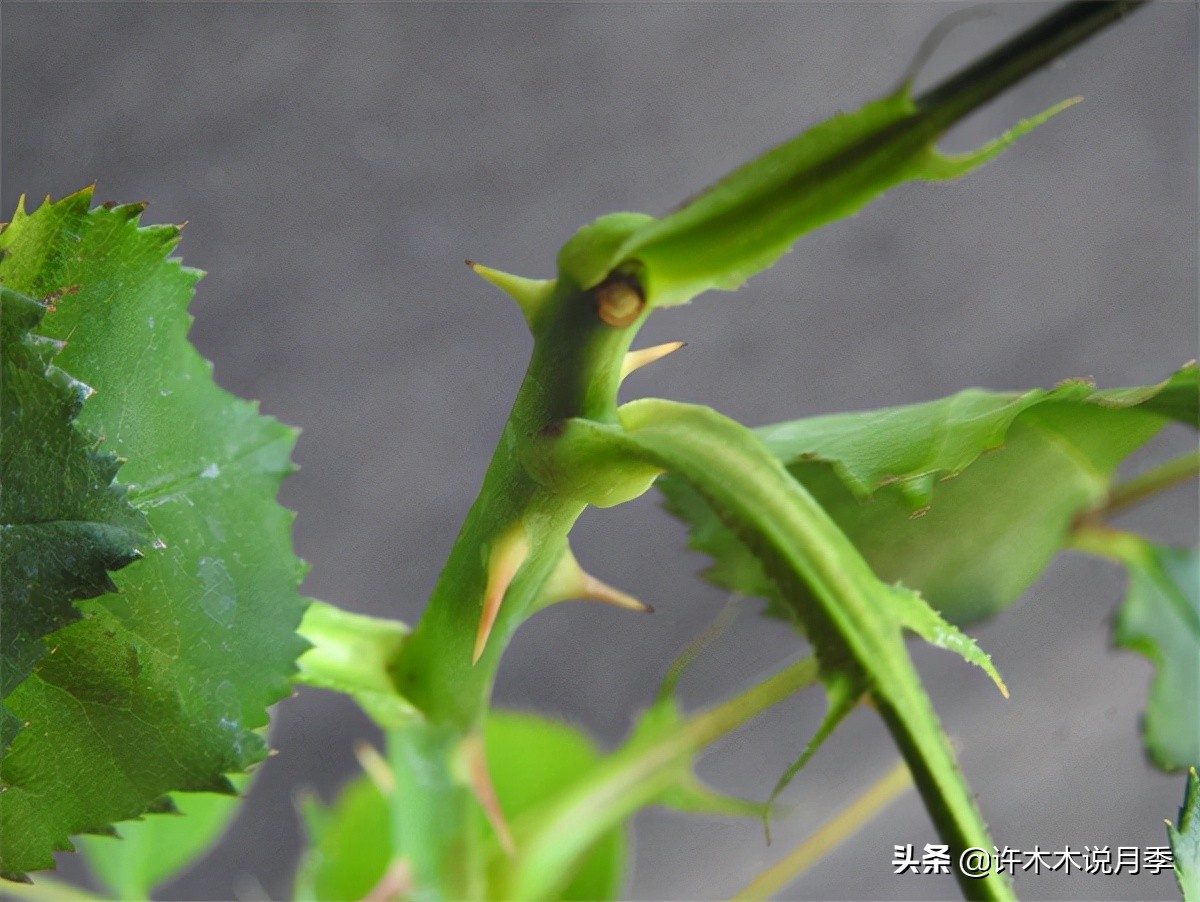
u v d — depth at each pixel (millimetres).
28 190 341
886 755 328
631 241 144
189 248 356
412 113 366
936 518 191
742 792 325
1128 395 162
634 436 147
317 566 361
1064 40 132
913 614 143
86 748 158
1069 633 348
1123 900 277
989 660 144
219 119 356
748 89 372
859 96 368
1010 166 380
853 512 190
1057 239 386
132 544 148
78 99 345
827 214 140
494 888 190
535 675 357
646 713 198
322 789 337
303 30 359
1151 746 198
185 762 160
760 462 144
